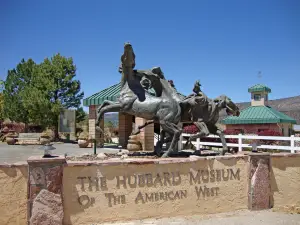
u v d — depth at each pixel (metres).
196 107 8.33
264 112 28.67
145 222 6.27
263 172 7.57
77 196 5.88
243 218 6.82
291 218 6.92
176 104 8.06
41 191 5.51
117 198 6.19
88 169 5.99
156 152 8.70
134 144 16.12
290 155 8.05
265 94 30.34
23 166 5.59
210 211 7.04
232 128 29.72
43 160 5.53
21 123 38.56
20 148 20.91
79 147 21.56
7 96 34.00
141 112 7.93
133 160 6.41
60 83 30.66
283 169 7.99
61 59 30.61
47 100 29.36
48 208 5.53
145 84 8.16
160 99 7.97
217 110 8.70
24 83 34.03
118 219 6.18
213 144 15.88
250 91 30.69
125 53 7.82
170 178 6.67
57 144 26.03
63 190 5.77
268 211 7.41
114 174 6.19
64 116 21.75
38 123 31.80
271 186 7.79
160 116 7.86
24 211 5.56
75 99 31.55
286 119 28.25
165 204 6.60
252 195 7.41
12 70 34.47
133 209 6.31
